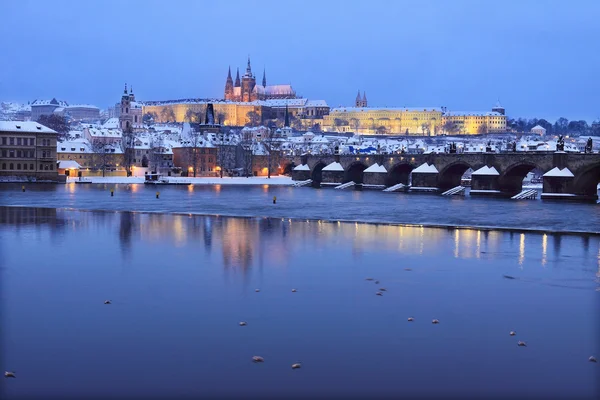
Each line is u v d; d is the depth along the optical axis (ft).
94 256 215.92
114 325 132.36
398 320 138.62
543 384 103.96
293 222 343.05
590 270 201.67
